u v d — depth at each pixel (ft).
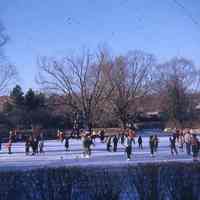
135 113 257.14
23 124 246.06
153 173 33.78
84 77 237.86
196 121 271.49
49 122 250.78
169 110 273.13
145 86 258.57
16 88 286.66
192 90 277.23
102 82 240.32
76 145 158.10
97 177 33.19
